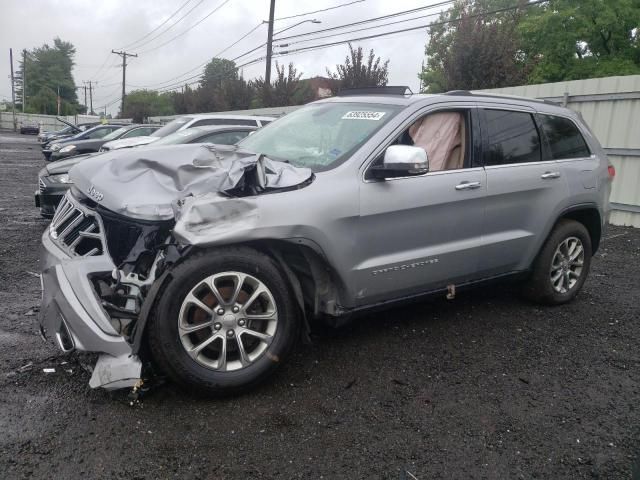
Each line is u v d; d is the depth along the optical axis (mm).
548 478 2695
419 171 3559
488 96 4625
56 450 2750
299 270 3678
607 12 25797
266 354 3336
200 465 2689
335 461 2764
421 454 2848
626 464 2814
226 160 3617
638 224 9625
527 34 26953
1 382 3402
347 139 3965
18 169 18672
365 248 3684
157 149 3592
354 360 3879
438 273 4117
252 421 3076
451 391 3500
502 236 4484
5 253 6797
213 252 3180
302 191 3438
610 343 4363
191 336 3232
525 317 4863
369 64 25172
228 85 35281
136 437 2885
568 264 5141
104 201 3256
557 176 4820
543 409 3330
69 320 3074
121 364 3043
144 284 3256
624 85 9523
